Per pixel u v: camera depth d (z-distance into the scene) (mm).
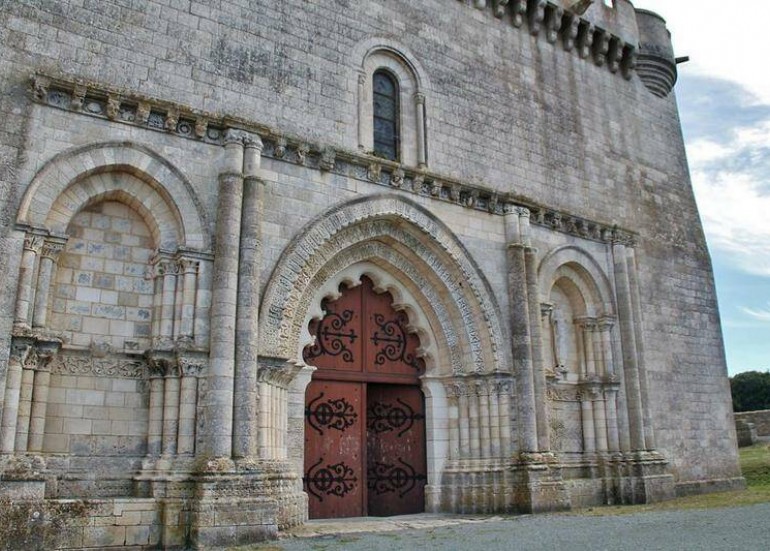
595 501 21141
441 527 15758
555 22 24828
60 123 14406
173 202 15352
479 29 22891
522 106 23250
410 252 19734
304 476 17719
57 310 14195
